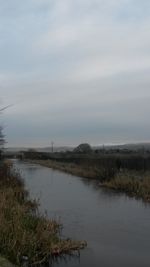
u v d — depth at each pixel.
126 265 11.15
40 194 24.73
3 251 10.73
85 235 14.24
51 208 19.78
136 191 25.41
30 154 106.94
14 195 19.23
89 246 12.88
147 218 17.36
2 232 11.30
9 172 27.38
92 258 11.72
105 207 20.36
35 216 14.60
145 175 29.52
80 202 22.08
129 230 15.05
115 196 24.75
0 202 14.81
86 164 47.94
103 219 17.12
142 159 34.09
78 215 18.02
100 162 41.78
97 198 23.80
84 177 40.28
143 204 21.39
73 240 13.12
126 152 62.31
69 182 34.59
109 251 12.35
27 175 43.75
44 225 13.53
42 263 11.13
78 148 95.88
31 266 10.86
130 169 34.12
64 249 12.16
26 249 11.09
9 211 13.70
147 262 11.44
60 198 23.73
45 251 11.59
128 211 19.14
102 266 11.05
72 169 49.16
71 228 15.30
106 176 32.41
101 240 13.60
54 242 12.34
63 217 17.42
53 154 100.50
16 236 11.34
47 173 47.44
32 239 11.52
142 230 15.09
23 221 13.05
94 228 15.38
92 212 18.83
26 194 22.58
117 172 32.75
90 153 76.06
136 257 11.88
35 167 62.25
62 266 11.01
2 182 21.78
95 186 30.80
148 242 13.41
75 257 11.80
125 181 28.08
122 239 13.73
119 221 16.66
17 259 10.49
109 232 14.72
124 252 12.31
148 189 24.59
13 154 117.56
